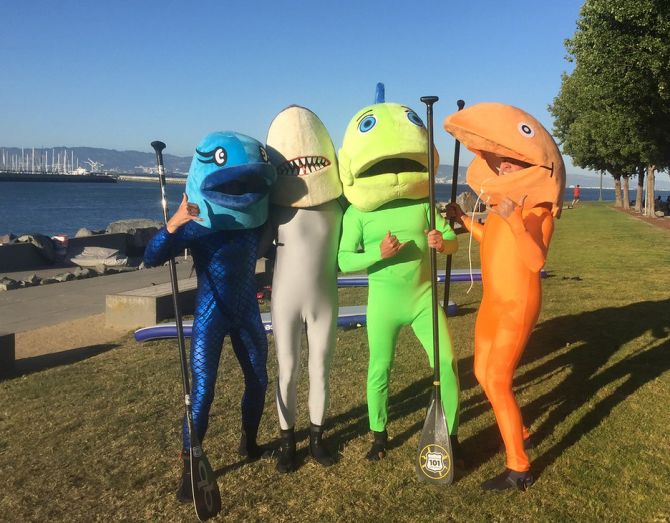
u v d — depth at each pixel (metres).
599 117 24.17
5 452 4.30
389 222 3.82
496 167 3.84
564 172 3.55
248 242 3.66
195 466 3.32
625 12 13.96
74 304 10.24
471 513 3.33
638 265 12.77
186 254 15.91
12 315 9.41
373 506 3.44
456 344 6.77
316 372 3.90
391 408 4.90
